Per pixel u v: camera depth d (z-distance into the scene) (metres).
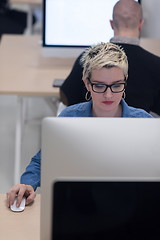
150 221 0.92
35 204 1.63
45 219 1.26
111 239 0.92
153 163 1.20
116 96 1.53
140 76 2.31
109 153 1.20
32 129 3.65
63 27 3.00
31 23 4.86
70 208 0.89
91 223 0.91
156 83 2.34
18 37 3.58
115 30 2.42
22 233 1.49
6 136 3.82
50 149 1.21
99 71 1.49
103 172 1.21
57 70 3.02
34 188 1.66
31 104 4.14
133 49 2.32
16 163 3.04
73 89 2.33
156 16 3.79
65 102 2.45
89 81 1.54
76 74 2.30
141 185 0.90
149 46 2.79
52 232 0.89
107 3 2.93
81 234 0.91
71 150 1.20
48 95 2.74
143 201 0.91
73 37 3.03
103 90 1.52
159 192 0.90
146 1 3.88
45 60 3.16
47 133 1.21
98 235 0.91
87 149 1.20
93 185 0.89
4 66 3.05
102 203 0.90
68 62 3.12
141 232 0.93
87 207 0.90
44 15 2.98
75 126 1.21
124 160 1.20
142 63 2.31
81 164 1.21
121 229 0.92
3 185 3.21
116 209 0.91
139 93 2.33
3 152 3.60
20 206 1.60
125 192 0.90
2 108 4.29
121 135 1.21
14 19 4.55
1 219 1.55
